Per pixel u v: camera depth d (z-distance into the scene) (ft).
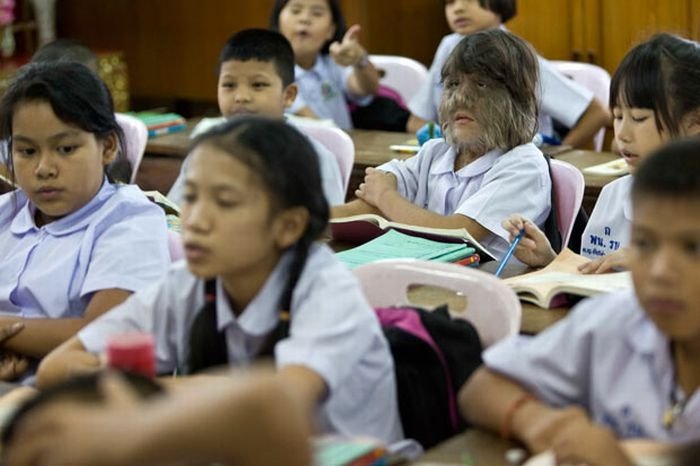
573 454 8.62
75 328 13.80
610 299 9.62
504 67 18.35
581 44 34.78
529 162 18.35
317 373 9.69
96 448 4.90
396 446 10.69
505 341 9.95
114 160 15.34
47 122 14.15
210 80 40.93
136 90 42.32
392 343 11.26
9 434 5.84
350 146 22.17
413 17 39.11
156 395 6.17
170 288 11.30
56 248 14.64
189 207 10.14
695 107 15.90
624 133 16.43
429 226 18.22
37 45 40.86
